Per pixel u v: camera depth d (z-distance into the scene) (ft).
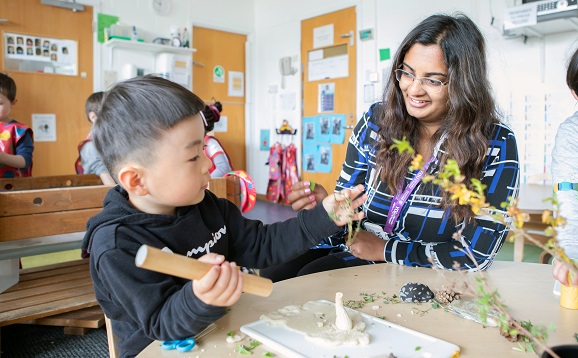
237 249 3.41
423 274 3.49
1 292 5.60
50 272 6.44
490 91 3.92
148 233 2.64
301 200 4.26
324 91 16.57
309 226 3.21
